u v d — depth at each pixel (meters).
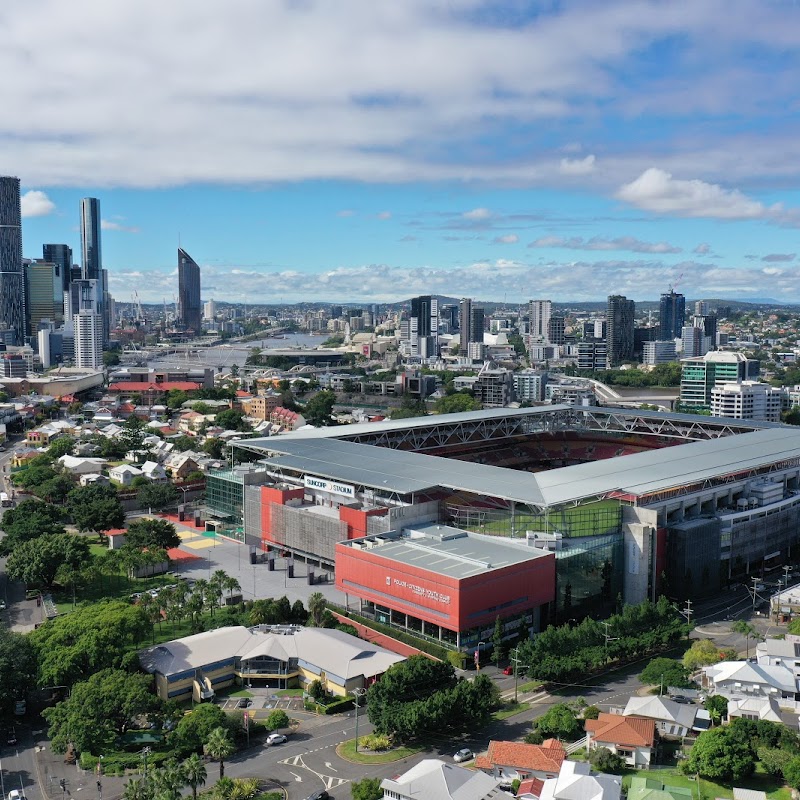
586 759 175.12
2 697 197.88
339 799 164.62
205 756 182.25
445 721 187.12
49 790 170.12
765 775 171.62
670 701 192.75
